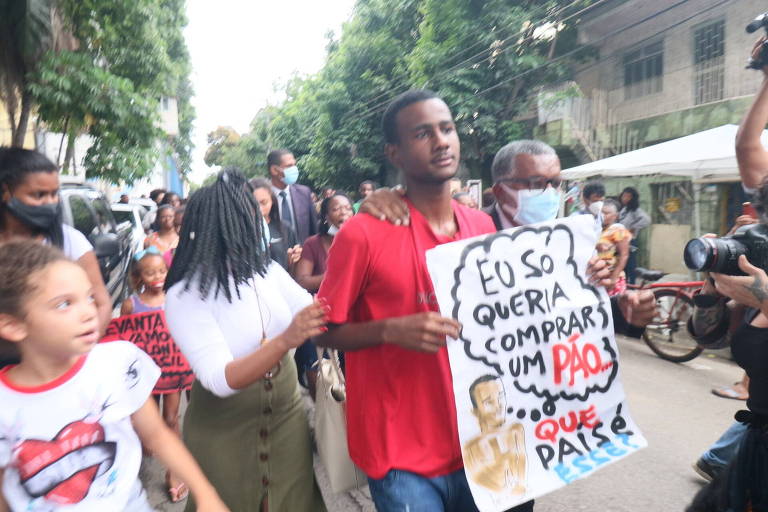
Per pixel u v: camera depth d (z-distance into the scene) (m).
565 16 13.59
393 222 1.63
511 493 1.59
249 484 1.85
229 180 1.87
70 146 8.57
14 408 1.31
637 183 11.99
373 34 18.42
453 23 14.24
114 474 1.41
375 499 1.68
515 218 2.16
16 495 1.34
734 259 1.60
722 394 4.85
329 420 1.94
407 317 1.50
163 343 3.40
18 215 2.25
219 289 1.79
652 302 1.74
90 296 1.33
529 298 1.68
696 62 11.98
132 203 12.64
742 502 1.80
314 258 3.96
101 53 8.04
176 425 3.57
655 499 3.21
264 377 1.86
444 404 1.64
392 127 1.69
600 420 1.73
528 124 15.41
